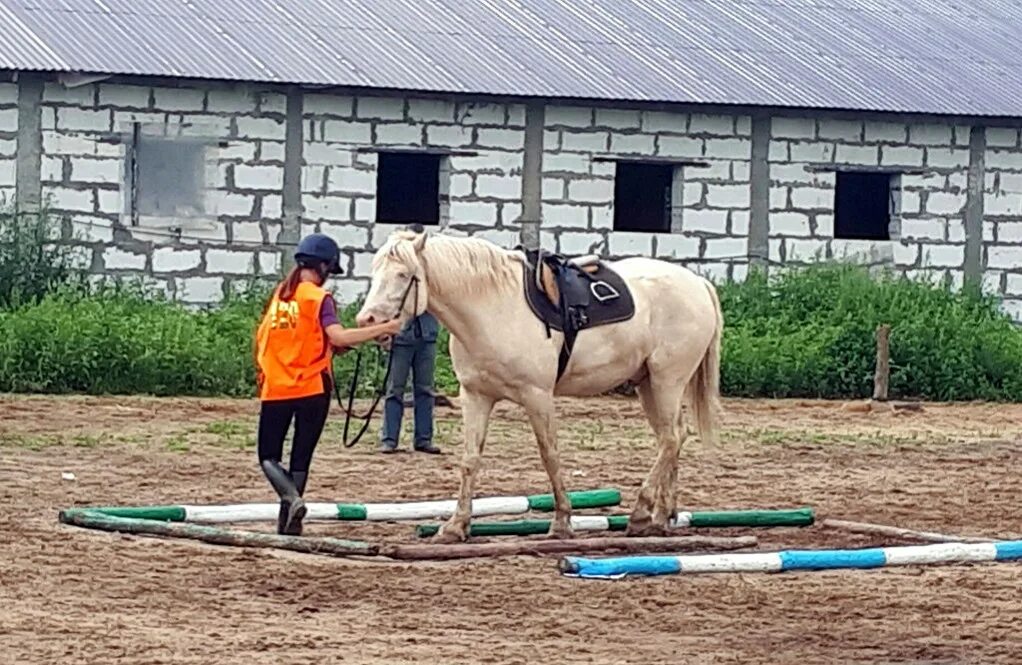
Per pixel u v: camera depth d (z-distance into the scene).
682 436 13.74
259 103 26.42
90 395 22.62
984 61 31.91
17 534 12.59
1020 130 30.39
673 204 28.73
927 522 14.76
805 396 25.98
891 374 26.27
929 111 29.23
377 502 14.91
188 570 11.55
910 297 27.98
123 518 12.88
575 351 13.12
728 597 11.27
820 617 10.80
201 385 23.36
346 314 25.42
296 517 12.59
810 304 27.75
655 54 29.38
